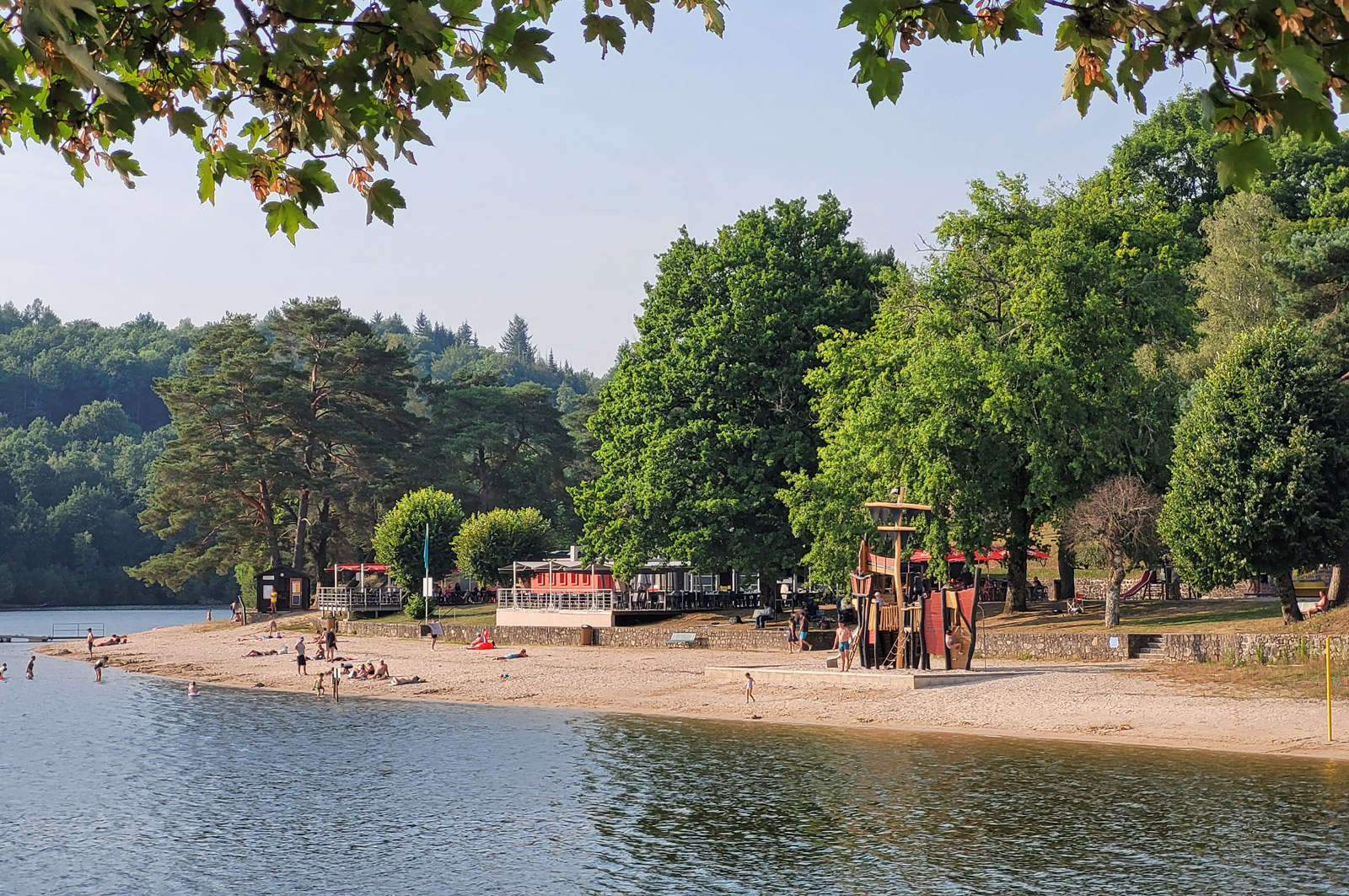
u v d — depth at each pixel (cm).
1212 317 6988
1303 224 7612
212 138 643
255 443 12481
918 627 5225
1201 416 5216
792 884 2447
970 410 6153
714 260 7862
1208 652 4972
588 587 8544
